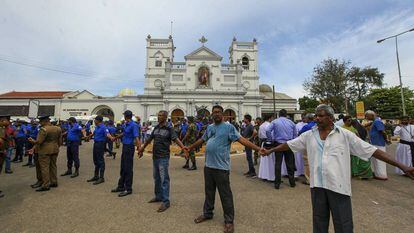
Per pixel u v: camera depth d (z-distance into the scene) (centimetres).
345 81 3378
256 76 4788
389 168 1037
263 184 757
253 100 4566
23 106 4409
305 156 762
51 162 718
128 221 463
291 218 475
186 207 542
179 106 4212
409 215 485
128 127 660
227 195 438
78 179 827
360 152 294
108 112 4594
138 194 646
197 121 1412
